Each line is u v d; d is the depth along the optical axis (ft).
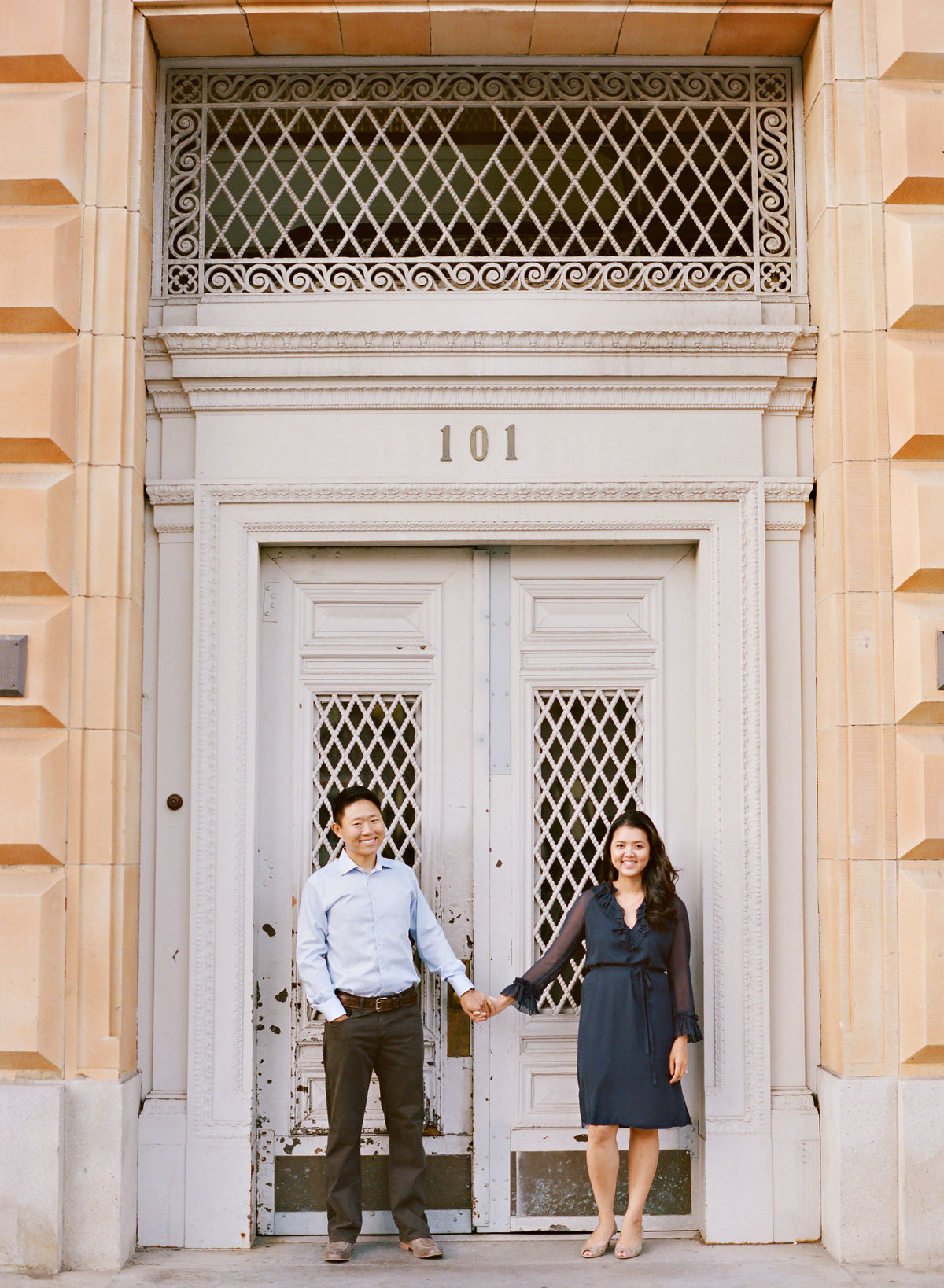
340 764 15.64
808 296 15.72
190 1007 14.52
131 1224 14.14
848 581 14.67
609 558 15.75
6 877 14.10
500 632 15.65
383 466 15.17
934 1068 14.20
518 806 15.43
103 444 14.60
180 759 15.03
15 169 14.44
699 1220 14.85
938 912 14.12
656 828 15.37
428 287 15.53
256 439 15.21
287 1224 15.02
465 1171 15.20
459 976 14.47
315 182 15.84
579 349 15.06
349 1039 13.96
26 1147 13.65
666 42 15.52
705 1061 14.67
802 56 15.90
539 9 14.83
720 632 15.12
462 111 16.79
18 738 14.28
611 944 14.12
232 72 15.87
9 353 14.44
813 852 15.12
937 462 14.80
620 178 16.90
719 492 15.19
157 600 15.24
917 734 14.55
